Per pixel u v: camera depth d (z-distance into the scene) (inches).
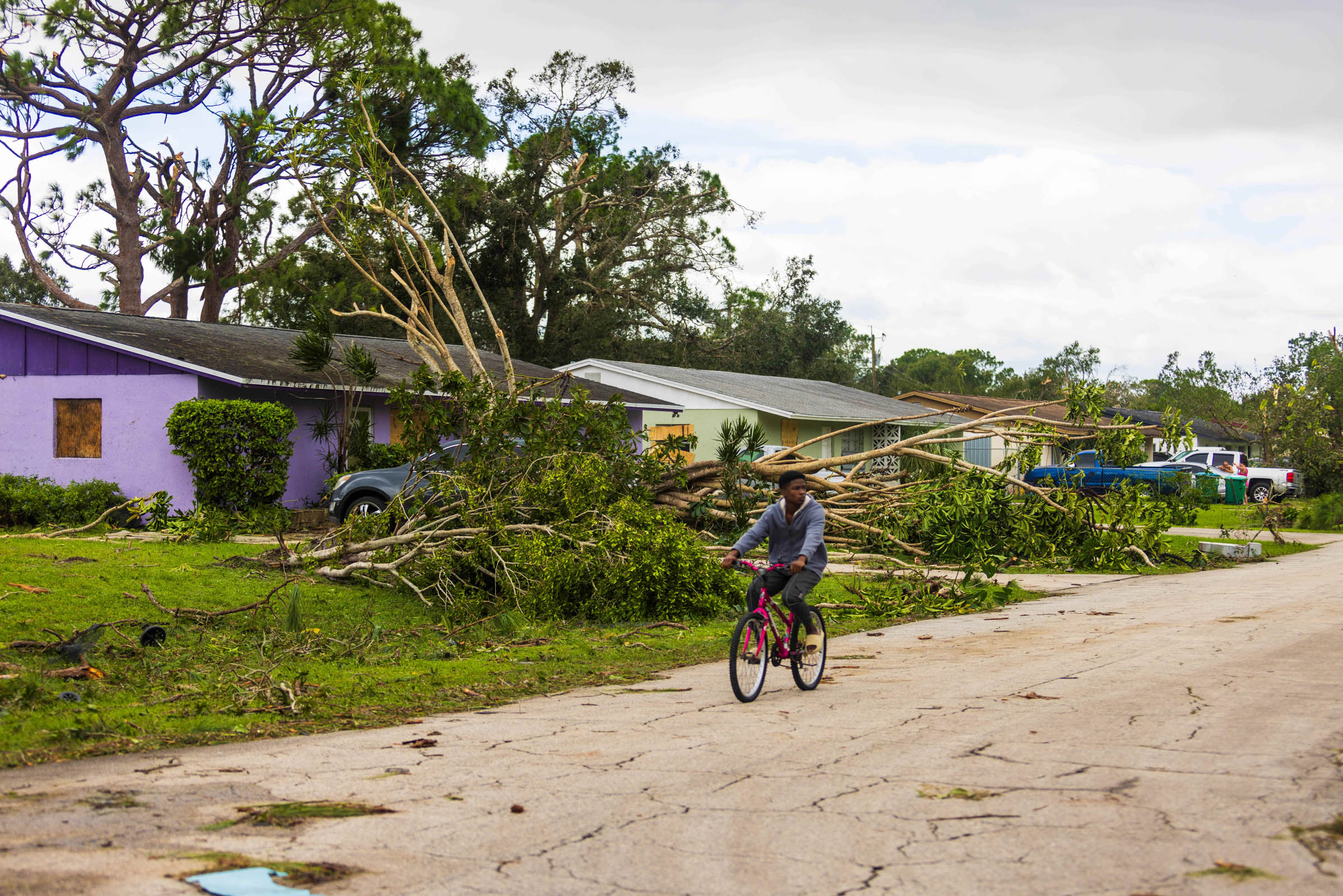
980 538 613.3
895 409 1754.4
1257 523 1141.7
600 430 567.2
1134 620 452.8
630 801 192.2
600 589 464.1
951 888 147.3
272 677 321.7
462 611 459.2
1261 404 1690.5
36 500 724.7
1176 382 2573.8
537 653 386.3
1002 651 379.2
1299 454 1617.9
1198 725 246.1
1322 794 189.2
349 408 832.3
